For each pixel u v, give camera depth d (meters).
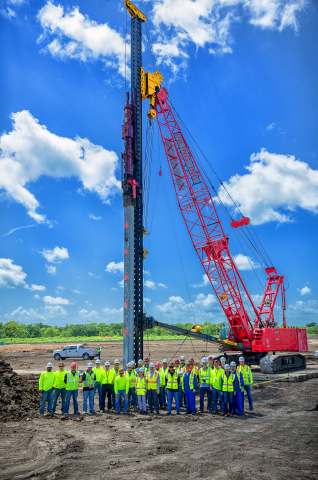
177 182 29.34
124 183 19.08
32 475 6.59
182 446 8.40
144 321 18.86
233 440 8.85
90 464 7.17
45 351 48.78
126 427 10.20
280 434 9.37
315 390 16.75
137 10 22.41
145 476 6.52
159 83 25.45
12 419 10.88
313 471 6.68
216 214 28.48
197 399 15.35
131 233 18.59
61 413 12.16
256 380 20.58
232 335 27.81
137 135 20.50
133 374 13.30
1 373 13.98
